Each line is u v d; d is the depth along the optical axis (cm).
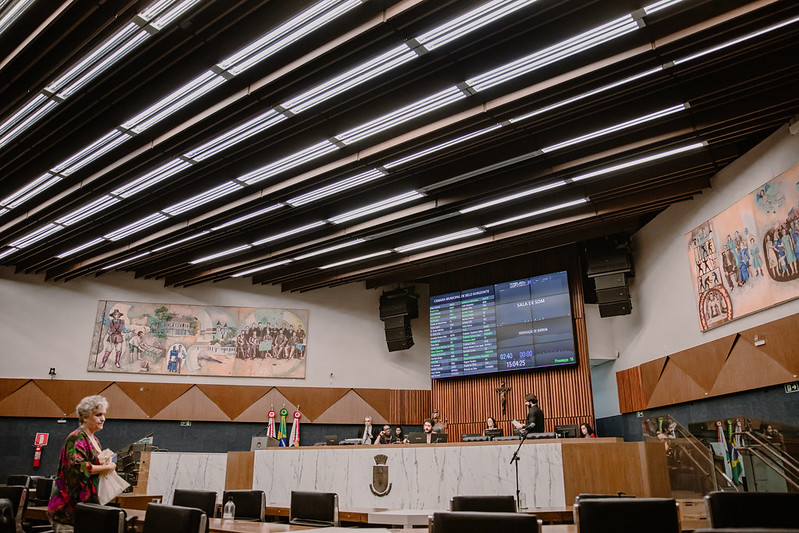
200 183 966
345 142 811
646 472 617
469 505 372
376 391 1434
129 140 852
